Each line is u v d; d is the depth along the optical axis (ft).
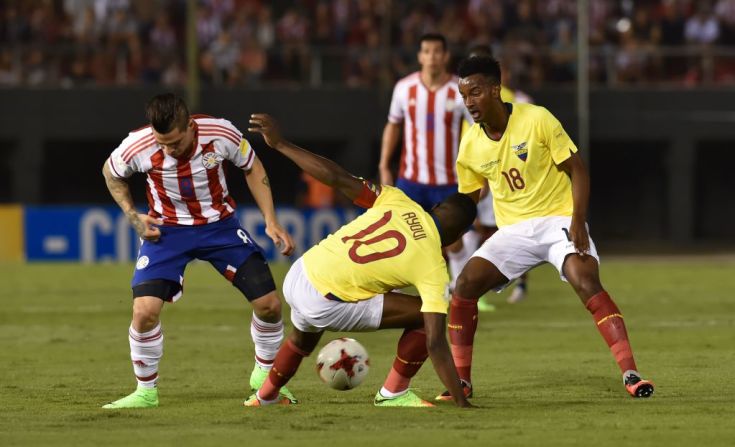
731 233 304.71
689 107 277.44
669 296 166.09
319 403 80.23
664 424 70.64
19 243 230.27
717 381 90.02
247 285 80.23
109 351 113.39
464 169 84.17
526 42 285.64
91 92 268.62
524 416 73.87
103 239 231.09
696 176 303.07
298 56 278.05
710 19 289.12
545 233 82.79
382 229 73.92
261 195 81.25
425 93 131.85
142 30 283.79
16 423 72.69
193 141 77.71
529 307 151.64
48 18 279.69
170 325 135.23
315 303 73.87
